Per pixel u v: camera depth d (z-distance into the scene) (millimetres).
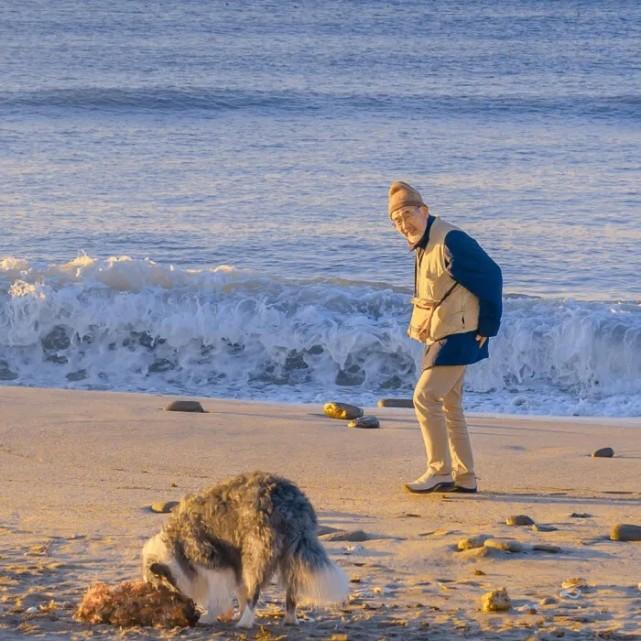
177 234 54250
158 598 12070
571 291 45156
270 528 11445
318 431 24406
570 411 32875
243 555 11641
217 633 11711
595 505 18484
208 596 12000
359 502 18703
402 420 26156
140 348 37312
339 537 15758
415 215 18547
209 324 37125
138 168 71688
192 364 36844
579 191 66000
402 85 111500
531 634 11641
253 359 36812
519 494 19375
